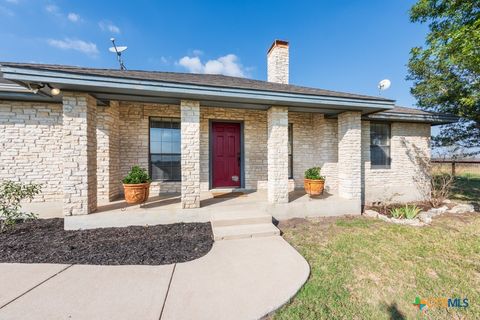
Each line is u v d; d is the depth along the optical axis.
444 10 5.45
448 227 4.66
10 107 5.05
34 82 3.76
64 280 2.58
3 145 5.01
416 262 3.14
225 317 2.01
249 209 5.03
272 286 2.49
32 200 5.13
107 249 3.48
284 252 3.40
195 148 4.86
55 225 4.61
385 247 3.62
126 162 6.14
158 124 6.46
